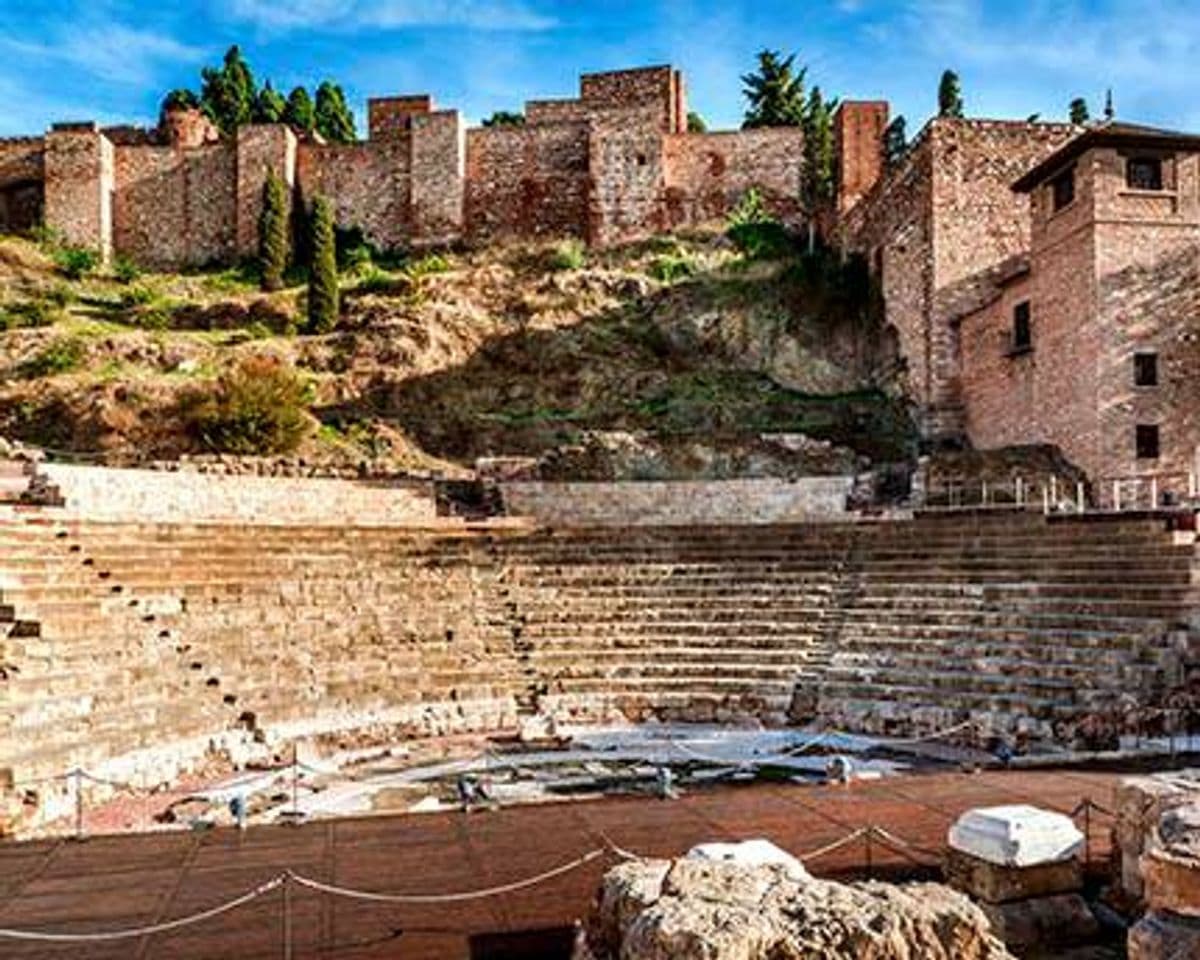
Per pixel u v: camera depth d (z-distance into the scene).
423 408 45.72
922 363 42.53
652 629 26.39
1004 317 38.25
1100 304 32.56
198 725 19.45
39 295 53.25
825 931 5.71
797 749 20.36
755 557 28.86
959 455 35.41
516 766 19.62
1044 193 35.84
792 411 45.03
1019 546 25.75
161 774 17.91
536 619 26.78
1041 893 9.02
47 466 27.16
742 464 39.81
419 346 47.28
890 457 40.97
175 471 32.84
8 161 62.62
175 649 21.36
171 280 57.66
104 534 24.33
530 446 43.19
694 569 28.67
